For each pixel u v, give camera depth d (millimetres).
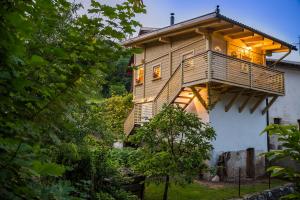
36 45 1823
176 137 8344
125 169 8266
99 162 6676
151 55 17812
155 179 7637
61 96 1702
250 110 15141
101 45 1948
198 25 13508
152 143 7941
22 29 1288
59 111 1687
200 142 7977
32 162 1351
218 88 13344
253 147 14844
